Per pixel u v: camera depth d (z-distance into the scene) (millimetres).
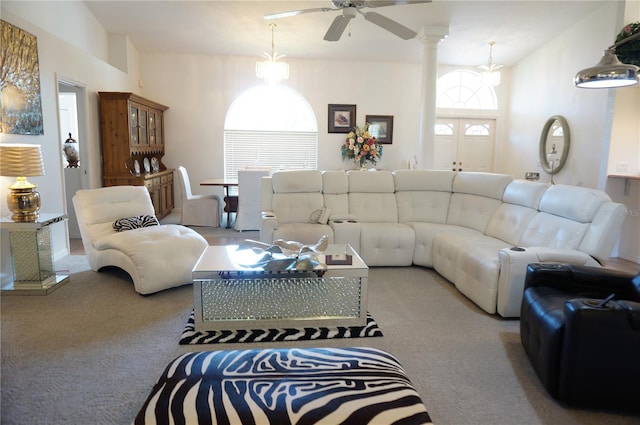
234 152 7695
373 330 2824
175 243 3578
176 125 7445
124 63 6609
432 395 2094
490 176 4434
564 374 1977
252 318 2824
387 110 7801
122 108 5672
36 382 2152
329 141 7781
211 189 7699
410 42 6762
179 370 1792
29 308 3125
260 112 7727
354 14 3623
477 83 7844
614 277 2393
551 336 2051
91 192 4086
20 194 3387
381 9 5516
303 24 6133
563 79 6168
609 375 1910
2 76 3441
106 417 1890
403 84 7773
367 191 4824
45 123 4176
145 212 4375
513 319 3041
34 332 2727
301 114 7809
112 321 2916
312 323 2844
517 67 7512
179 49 7117
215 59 7375
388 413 1541
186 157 7543
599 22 5379
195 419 1489
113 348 2529
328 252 3273
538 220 3578
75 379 2186
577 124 5840
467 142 7930
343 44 6867
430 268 4344
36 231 3430
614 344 1890
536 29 6098
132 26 6258
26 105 3799
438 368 2355
